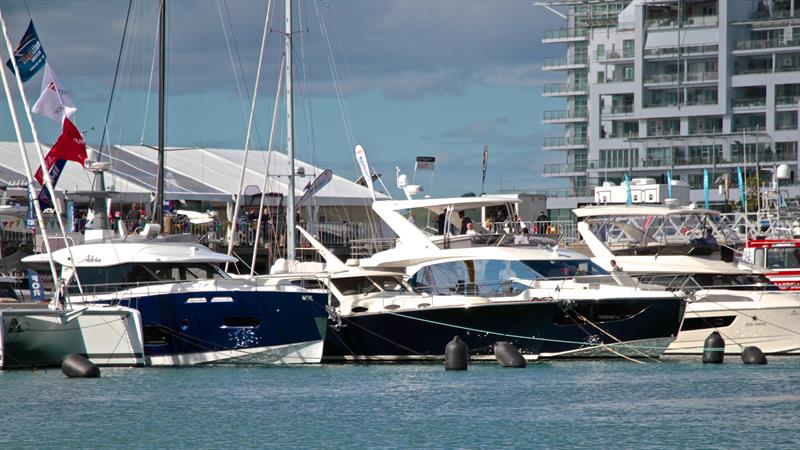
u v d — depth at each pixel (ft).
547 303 370.94
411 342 384.88
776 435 270.46
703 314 415.23
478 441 264.31
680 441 264.52
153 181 610.24
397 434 271.28
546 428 278.26
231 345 368.68
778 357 414.21
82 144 402.72
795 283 459.32
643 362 392.27
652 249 436.35
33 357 370.12
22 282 466.70
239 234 556.92
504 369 372.79
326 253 407.64
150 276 376.27
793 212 534.37
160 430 275.80
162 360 372.99
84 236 418.10
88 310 353.51
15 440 265.13
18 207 498.69
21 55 384.27
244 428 278.46
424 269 400.06
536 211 631.15
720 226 456.86
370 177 475.72
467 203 419.54
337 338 392.27
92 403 309.83
